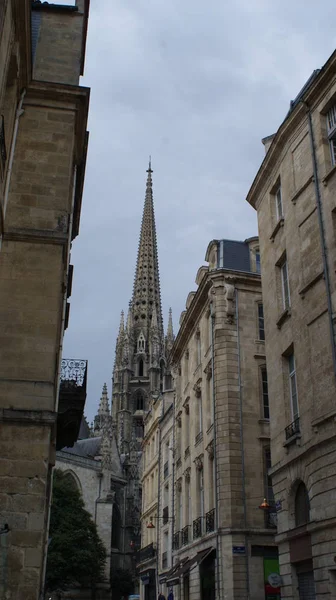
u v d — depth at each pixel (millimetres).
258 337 31297
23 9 13719
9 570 12375
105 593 79188
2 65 12531
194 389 35594
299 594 18531
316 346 18422
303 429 18750
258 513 27734
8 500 12945
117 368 133125
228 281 31984
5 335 14602
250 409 29672
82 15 19766
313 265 19188
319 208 19062
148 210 157625
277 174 23297
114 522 94312
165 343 137000
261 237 24703
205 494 31172
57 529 65625
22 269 15281
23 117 17078
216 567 27156
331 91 19250
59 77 18578
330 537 16156
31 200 16172
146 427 57625
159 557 44781
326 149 19438
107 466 88000
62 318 17734
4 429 13516
